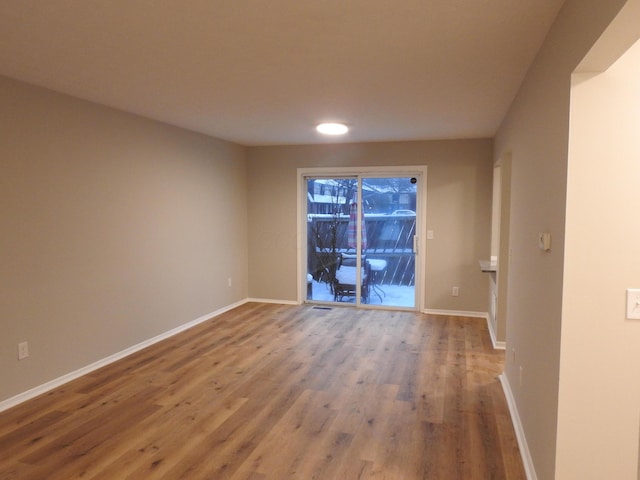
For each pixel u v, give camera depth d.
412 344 4.62
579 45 1.61
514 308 3.15
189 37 2.35
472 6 1.96
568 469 1.77
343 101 3.69
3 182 3.07
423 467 2.45
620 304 1.69
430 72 2.91
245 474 2.38
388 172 6.00
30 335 3.29
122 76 3.05
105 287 3.98
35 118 3.29
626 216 1.67
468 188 5.69
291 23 2.17
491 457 2.55
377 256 6.24
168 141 4.77
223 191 5.91
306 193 6.45
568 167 1.71
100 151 3.88
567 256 1.72
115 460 2.50
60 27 2.23
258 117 4.37
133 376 3.74
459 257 5.79
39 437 2.74
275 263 6.54
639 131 1.66
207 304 5.62
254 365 4.01
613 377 1.71
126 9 2.02
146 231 4.49
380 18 2.10
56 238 3.49
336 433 2.81
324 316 5.79
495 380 3.67
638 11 1.18
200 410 3.12
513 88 3.22
